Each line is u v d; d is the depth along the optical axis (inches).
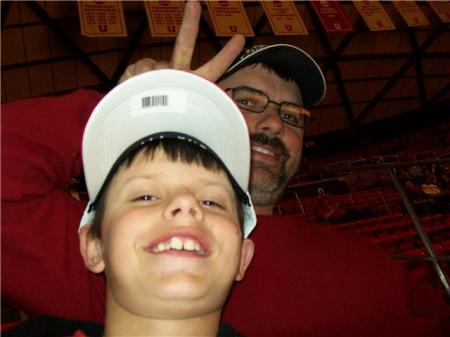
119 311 18.3
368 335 27.9
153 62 23.4
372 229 112.6
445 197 151.0
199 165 19.8
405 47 240.5
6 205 23.3
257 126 32.8
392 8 217.0
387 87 255.0
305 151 253.1
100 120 20.3
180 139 20.2
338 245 29.9
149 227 17.6
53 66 186.9
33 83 186.7
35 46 177.9
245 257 22.1
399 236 102.2
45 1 168.7
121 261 17.6
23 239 23.4
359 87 253.1
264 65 34.6
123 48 196.5
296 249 28.3
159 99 20.3
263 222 28.9
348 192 188.4
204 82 20.3
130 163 19.8
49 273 23.8
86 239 20.4
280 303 26.5
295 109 34.3
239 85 34.0
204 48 210.8
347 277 28.4
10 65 177.2
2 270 23.7
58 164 24.5
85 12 128.0
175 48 22.3
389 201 155.7
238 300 26.3
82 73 195.0
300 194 184.9
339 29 152.3
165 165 19.4
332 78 243.8
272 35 216.8
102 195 20.2
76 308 24.2
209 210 18.9
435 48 246.4
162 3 138.9
